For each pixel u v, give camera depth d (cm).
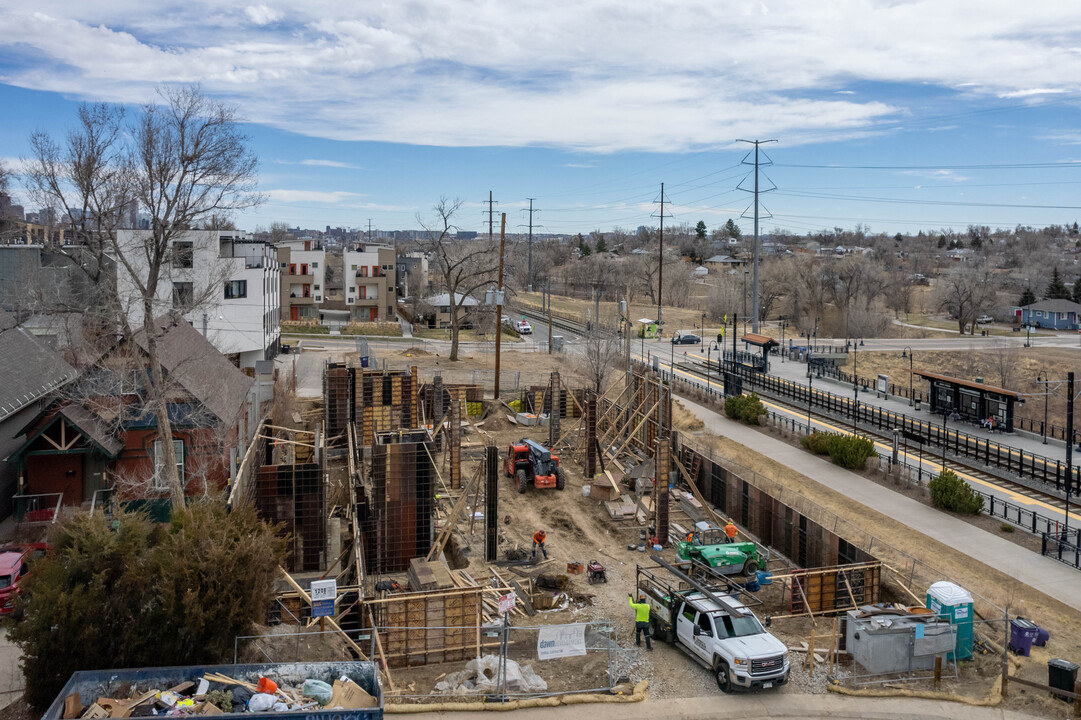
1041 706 1912
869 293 13200
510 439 4794
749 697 1938
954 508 3475
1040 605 2525
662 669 2088
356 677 1659
